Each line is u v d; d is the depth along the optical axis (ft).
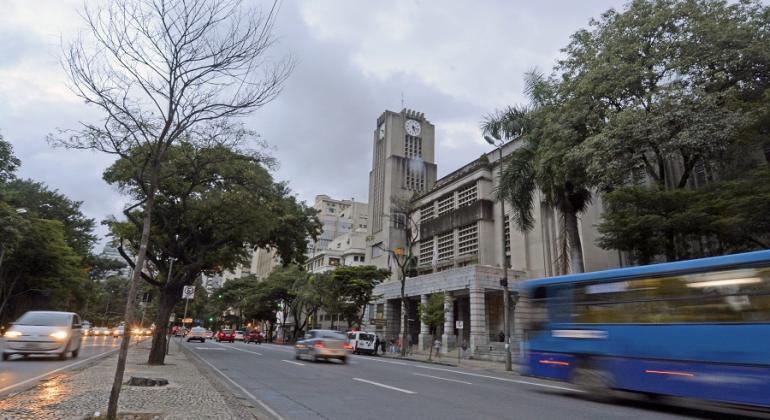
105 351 76.13
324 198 395.14
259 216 66.28
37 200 172.65
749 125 55.57
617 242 65.87
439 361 99.81
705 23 61.93
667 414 31.09
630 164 62.64
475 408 31.09
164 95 27.68
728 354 28.71
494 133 84.12
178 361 61.82
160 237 68.59
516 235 126.52
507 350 78.02
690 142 56.65
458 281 123.85
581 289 38.58
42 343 52.80
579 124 71.46
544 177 74.38
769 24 62.80
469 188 145.38
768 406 26.58
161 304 57.88
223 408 27.09
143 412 24.59
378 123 256.73
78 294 189.98
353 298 161.07
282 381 44.60
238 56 27.53
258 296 221.66
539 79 81.20
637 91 66.39
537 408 31.89
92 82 27.66
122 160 58.90
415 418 27.20
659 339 32.35
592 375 36.22
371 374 53.36
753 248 61.31
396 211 144.56
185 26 26.45
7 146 128.98
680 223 57.82
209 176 60.44
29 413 23.29
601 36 73.67
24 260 143.74
